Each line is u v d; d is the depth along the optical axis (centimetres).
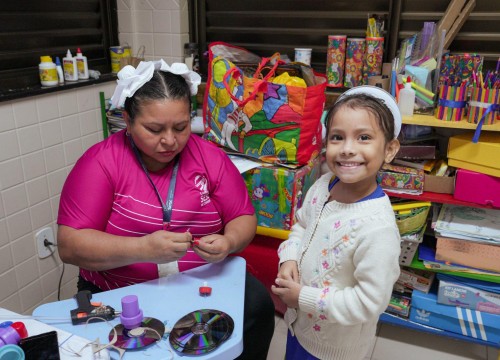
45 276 206
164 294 109
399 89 177
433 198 174
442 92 165
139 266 125
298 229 135
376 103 111
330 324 117
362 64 209
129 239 117
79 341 89
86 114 219
